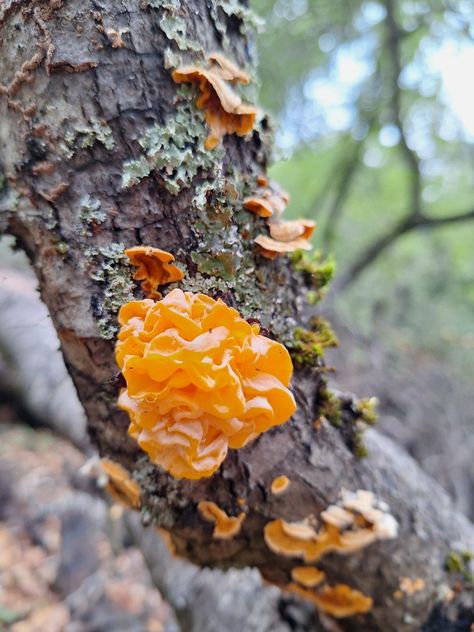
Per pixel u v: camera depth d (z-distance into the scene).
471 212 0.62
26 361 0.37
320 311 0.41
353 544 0.15
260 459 0.14
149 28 0.12
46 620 0.31
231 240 0.13
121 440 0.15
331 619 0.20
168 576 0.24
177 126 0.12
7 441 0.48
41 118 0.12
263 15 0.48
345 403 0.16
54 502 0.39
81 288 0.13
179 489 0.15
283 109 0.57
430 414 0.43
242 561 0.17
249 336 0.11
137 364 0.10
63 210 0.12
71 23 0.11
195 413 0.11
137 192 0.12
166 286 0.13
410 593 0.17
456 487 0.36
